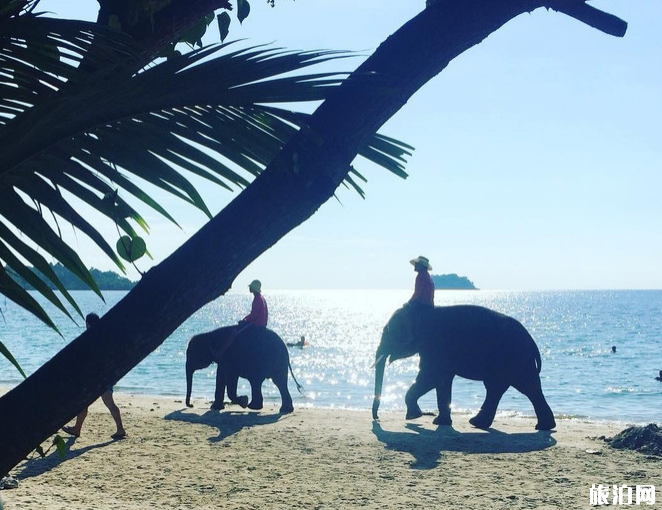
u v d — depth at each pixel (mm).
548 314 147875
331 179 2094
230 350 16266
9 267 1703
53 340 67812
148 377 36281
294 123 1844
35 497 8406
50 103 1768
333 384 33562
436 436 12461
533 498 8586
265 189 2035
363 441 11984
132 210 1890
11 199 1792
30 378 1957
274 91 1809
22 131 1780
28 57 2098
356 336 84125
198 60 1869
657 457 10734
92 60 2160
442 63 2283
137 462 10516
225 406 17312
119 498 8570
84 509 7898
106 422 13930
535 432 13078
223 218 2039
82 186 1854
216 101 1816
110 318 1984
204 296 2020
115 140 1876
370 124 2154
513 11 2336
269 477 9648
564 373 39344
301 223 2088
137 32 2646
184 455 10977
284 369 16188
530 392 13781
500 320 14102
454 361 14031
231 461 10586
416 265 14562
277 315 167000
